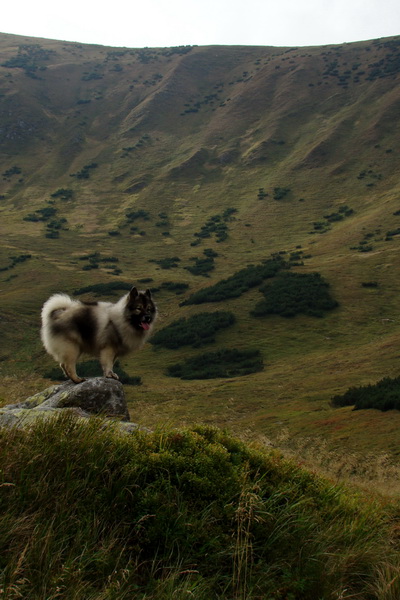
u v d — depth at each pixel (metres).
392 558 5.75
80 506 4.74
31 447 4.98
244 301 99.81
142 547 4.83
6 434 5.05
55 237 169.25
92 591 4.04
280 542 5.29
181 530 4.90
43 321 9.73
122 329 9.56
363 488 16.28
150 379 68.19
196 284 121.00
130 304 9.52
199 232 173.38
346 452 30.25
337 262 117.19
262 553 5.14
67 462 4.93
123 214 194.00
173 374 71.62
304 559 5.18
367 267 109.69
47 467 4.92
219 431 7.05
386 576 5.19
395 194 170.75
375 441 31.77
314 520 5.81
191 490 5.42
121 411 9.13
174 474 5.49
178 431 6.38
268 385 58.94
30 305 101.94
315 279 104.62
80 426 5.56
